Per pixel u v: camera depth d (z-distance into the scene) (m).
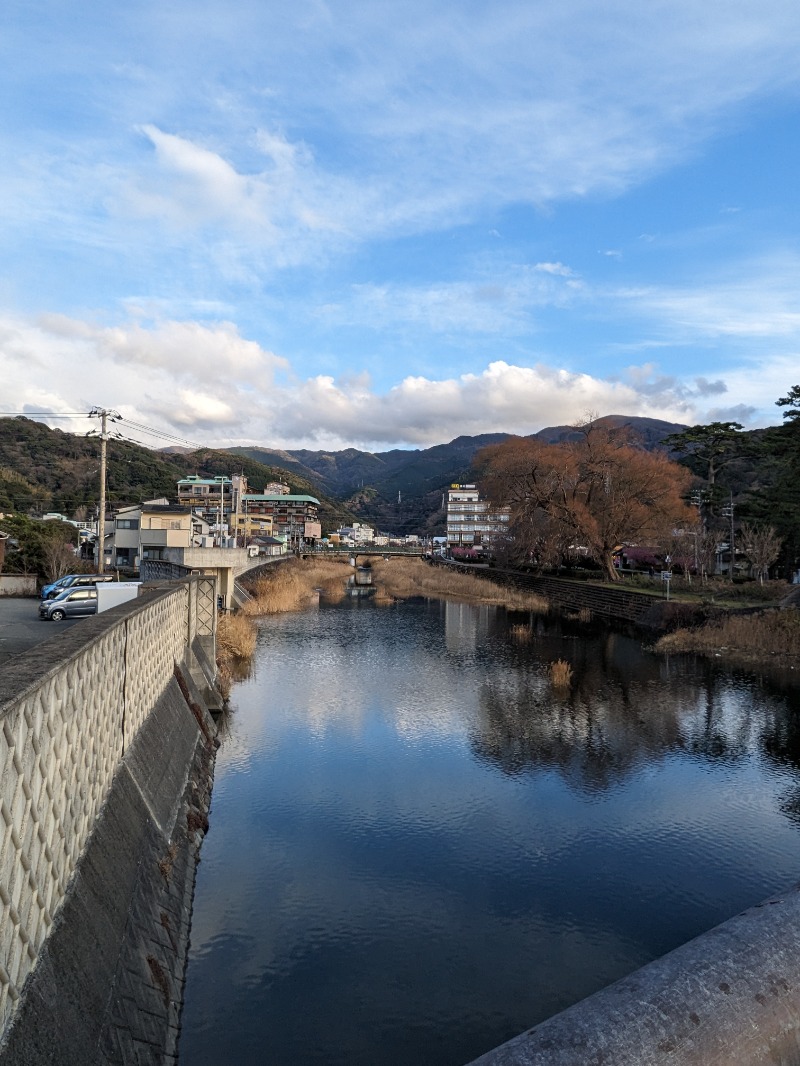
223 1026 7.89
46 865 5.39
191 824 11.85
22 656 6.05
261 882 11.00
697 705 22.17
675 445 66.00
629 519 52.97
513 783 15.53
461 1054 7.72
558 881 11.43
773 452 51.75
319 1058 7.54
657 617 39.00
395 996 8.59
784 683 25.22
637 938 9.95
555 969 9.23
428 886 11.16
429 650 31.75
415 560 108.62
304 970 8.97
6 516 47.50
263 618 41.66
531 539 58.72
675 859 12.20
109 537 53.16
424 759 16.89
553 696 23.20
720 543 56.19
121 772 9.20
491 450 61.69
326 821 13.31
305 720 19.81
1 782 4.36
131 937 7.21
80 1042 5.07
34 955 4.98
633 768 16.56
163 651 13.99
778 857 12.31
